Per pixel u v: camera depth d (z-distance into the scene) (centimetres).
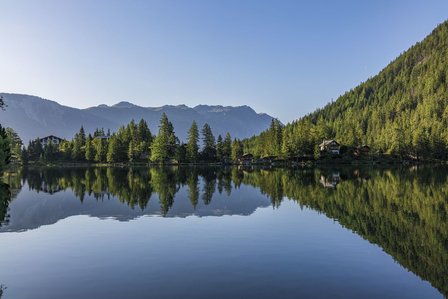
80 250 2334
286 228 2919
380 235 2662
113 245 2442
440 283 1738
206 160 17312
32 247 2425
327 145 16288
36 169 13562
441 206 3909
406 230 2811
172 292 1638
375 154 15688
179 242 2497
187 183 6994
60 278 1836
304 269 1927
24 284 1766
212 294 1608
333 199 4547
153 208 3994
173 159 16812
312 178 7988
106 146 17475
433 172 9706
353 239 2552
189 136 16800
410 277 1819
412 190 5359
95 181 7669
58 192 5572
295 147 15800
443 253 2211
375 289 1670
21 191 5775
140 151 17000
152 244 2453
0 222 3294
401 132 15825
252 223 3134
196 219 3347
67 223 3222
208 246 2389
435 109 18950
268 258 2119
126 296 1605
